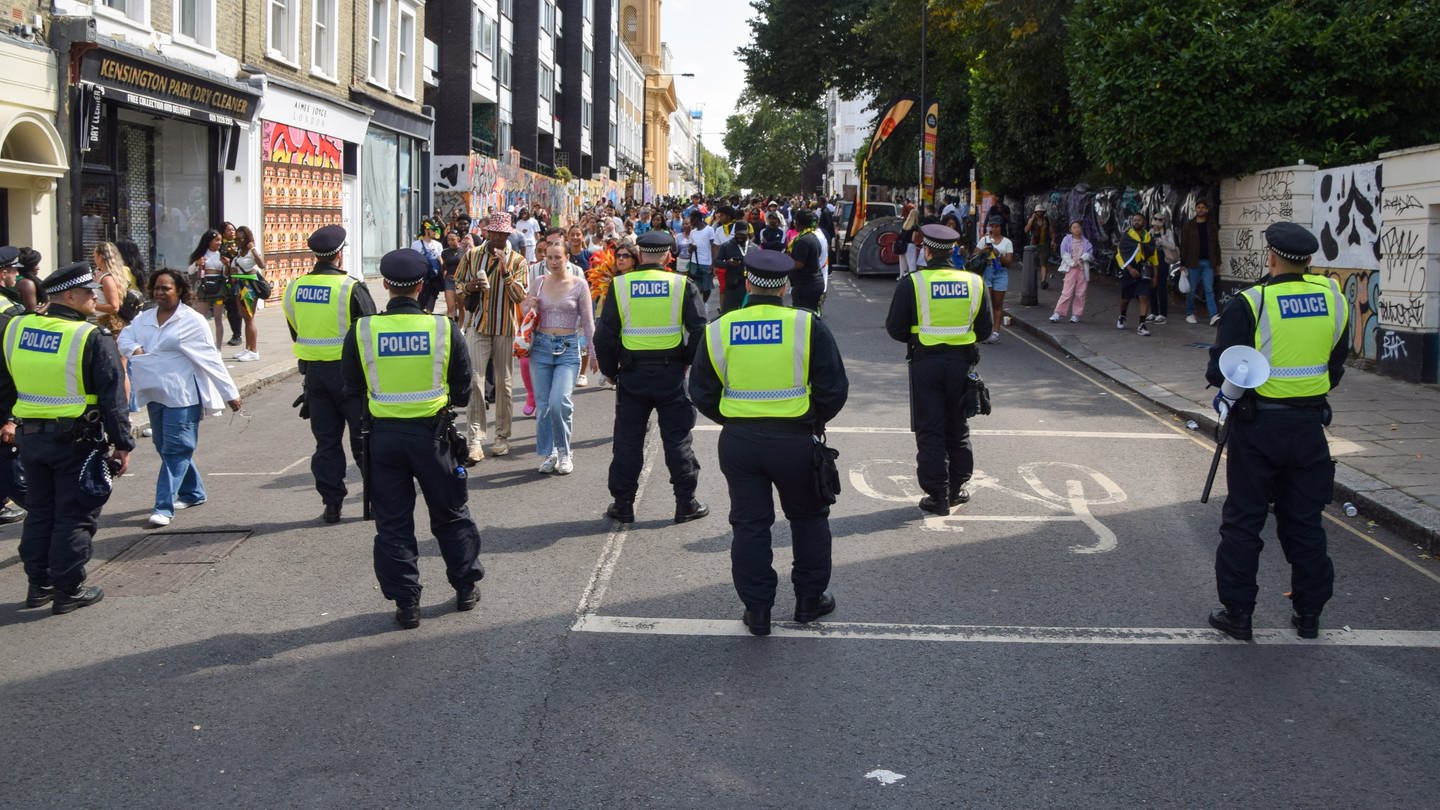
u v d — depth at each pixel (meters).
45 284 6.21
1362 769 4.41
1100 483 8.95
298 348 7.86
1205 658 5.51
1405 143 17.95
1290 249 5.70
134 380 7.76
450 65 38.72
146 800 4.16
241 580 6.71
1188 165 19.19
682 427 7.85
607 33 68.38
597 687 5.13
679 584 6.57
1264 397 5.67
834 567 6.88
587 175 66.81
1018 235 36.75
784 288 5.85
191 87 18.45
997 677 5.26
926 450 8.02
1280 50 17.39
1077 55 19.83
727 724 4.75
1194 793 4.21
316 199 25.00
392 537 5.85
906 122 43.09
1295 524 5.74
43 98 15.01
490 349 9.91
